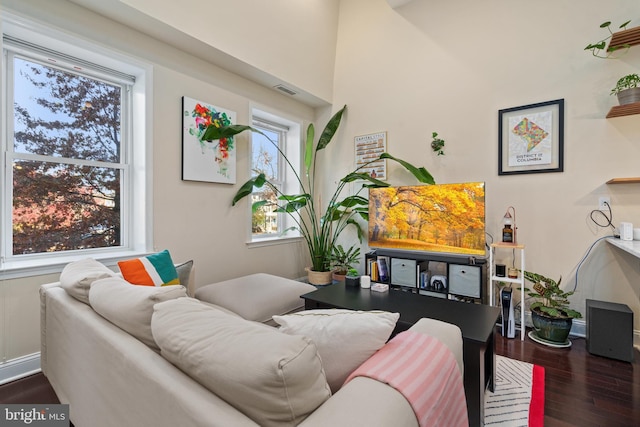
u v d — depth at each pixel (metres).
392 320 0.97
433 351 0.97
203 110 2.94
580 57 2.64
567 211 2.71
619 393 1.79
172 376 0.78
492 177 3.06
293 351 0.67
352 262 3.91
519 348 2.41
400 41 3.64
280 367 0.62
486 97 3.09
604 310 2.24
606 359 2.21
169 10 2.37
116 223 2.57
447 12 3.33
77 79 2.35
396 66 3.68
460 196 2.91
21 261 2.06
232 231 3.28
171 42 2.62
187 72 2.81
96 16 2.21
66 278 1.49
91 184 2.43
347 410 0.66
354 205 3.73
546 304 2.71
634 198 2.45
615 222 2.51
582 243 2.65
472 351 1.44
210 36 2.68
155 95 2.58
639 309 2.46
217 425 0.62
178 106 2.75
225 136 2.96
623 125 2.49
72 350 1.28
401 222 3.24
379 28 3.79
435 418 0.78
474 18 3.17
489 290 2.76
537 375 1.99
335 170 4.23
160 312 0.94
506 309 2.63
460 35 3.25
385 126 3.77
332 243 3.90
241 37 2.92
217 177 3.08
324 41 3.88
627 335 2.17
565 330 2.40
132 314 1.02
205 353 0.74
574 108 2.67
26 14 1.90
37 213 2.17
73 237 2.34
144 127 2.54
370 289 2.45
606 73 2.55
